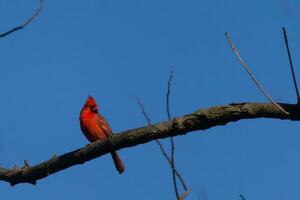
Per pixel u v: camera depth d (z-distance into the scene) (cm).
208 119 1070
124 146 1137
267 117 1051
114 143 1140
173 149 861
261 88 935
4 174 1224
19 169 1221
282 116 1038
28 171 1212
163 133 1095
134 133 1116
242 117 1061
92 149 1166
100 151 1161
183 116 1088
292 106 1036
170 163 866
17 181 1227
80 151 1182
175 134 1096
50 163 1201
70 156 1188
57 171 1209
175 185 842
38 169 1208
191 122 1078
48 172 1207
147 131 1102
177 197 833
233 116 1060
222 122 1071
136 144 1125
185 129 1084
